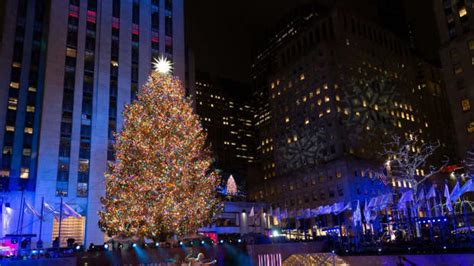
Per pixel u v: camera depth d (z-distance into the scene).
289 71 123.56
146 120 35.59
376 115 110.88
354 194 92.81
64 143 57.09
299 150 113.94
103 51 64.19
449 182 101.31
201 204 35.81
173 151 34.78
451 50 75.75
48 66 58.84
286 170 117.75
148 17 71.56
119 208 34.50
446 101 136.62
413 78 128.25
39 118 61.09
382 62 120.06
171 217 33.78
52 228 52.31
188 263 25.48
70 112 58.75
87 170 57.69
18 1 67.44
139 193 33.88
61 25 61.78
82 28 63.50
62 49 60.72
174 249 30.05
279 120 124.50
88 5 65.31
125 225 34.38
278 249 33.72
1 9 66.19
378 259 29.56
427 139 122.06
